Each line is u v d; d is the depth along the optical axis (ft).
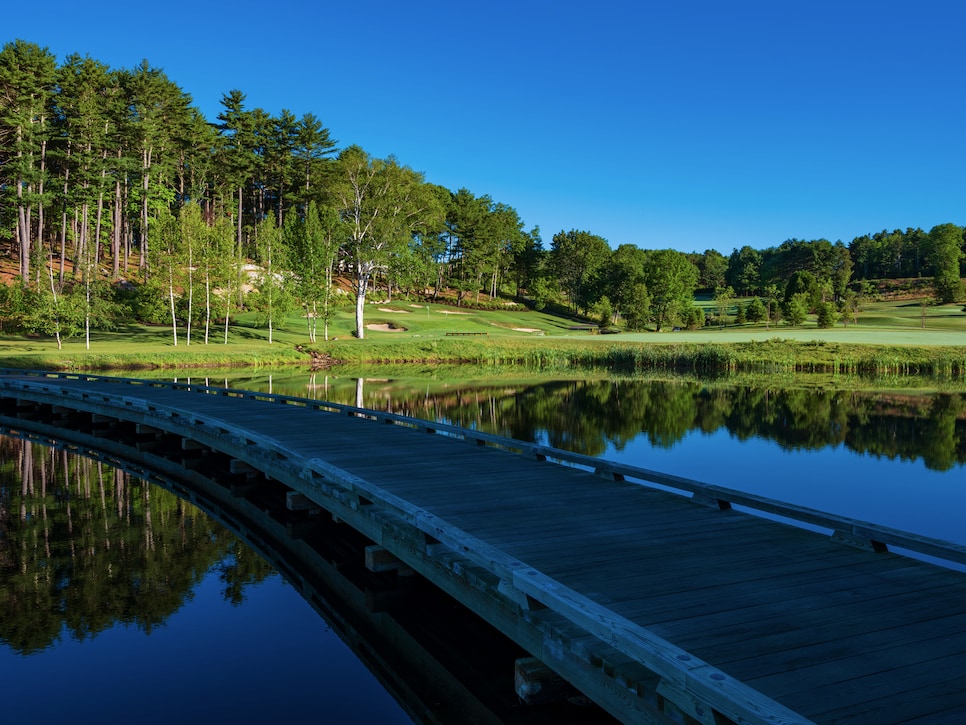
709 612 17.66
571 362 167.63
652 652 14.01
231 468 47.67
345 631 24.34
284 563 31.01
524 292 398.62
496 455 39.91
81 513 38.86
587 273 356.79
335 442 44.29
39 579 28.94
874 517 38.75
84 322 166.09
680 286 323.57
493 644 23.30
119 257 244.42
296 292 187.01
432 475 34.45
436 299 323.57
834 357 152.87
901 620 17.17
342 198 204.64
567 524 25.82
